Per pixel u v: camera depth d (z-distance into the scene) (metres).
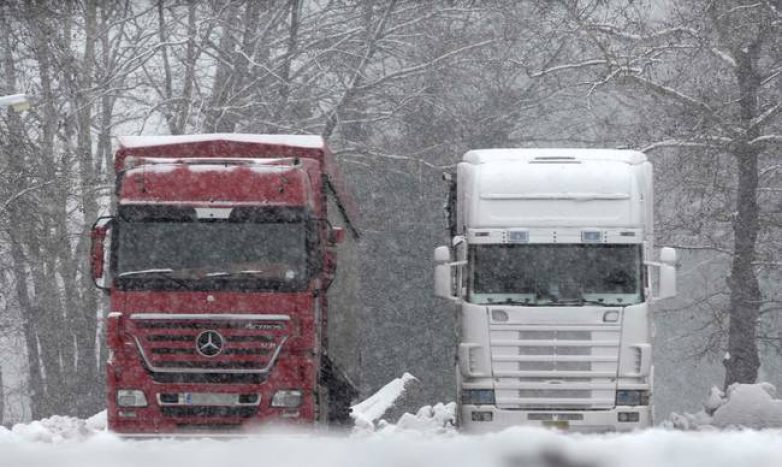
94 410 115.44
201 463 12.68
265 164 47.97
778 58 91.69
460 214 56.00
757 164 94.06
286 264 46.94
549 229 52.31
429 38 129.12
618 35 97.75
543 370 51.66
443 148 132.88
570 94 132.88
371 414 84.00
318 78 124.44
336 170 58.53
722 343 100.88
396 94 128.62
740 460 12.75
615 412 51.34
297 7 123.00
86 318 114.81
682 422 54.97
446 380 149.50
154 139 52.19
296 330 46.66
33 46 109.38
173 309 46.62
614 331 51.72
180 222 47.28
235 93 120.50
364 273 144.75
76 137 116.88
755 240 92.44
